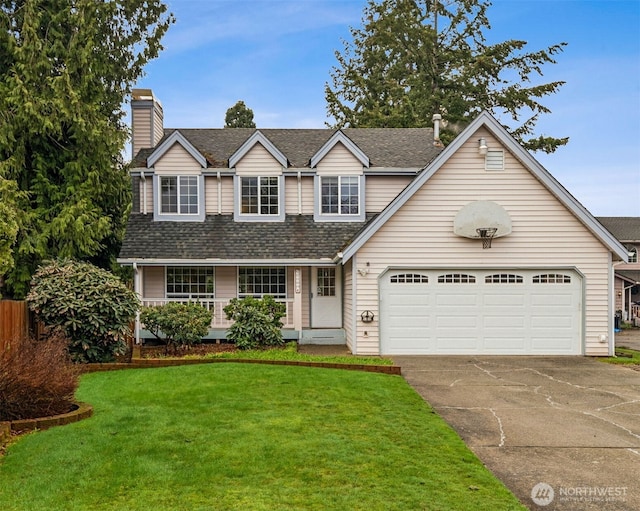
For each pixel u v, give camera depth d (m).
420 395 10.35
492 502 5.29
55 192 18.73
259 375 11.55
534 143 35.97
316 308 18.91
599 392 10.73
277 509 5.05
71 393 8.48
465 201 15.81
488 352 15.84
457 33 38.09
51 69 18.69
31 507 5.06
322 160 19.19
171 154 19.11
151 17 22.09
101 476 5.82
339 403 9.23
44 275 13.59
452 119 36.41
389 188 19.44
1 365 7.95
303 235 18.47
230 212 19.34
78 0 18.62
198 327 14.80
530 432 7.91
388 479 5.82
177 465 6.15
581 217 15.63
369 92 40.38
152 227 18.64
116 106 23.11
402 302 15.88
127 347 14.23
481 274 15.91
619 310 38.56
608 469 6.41
